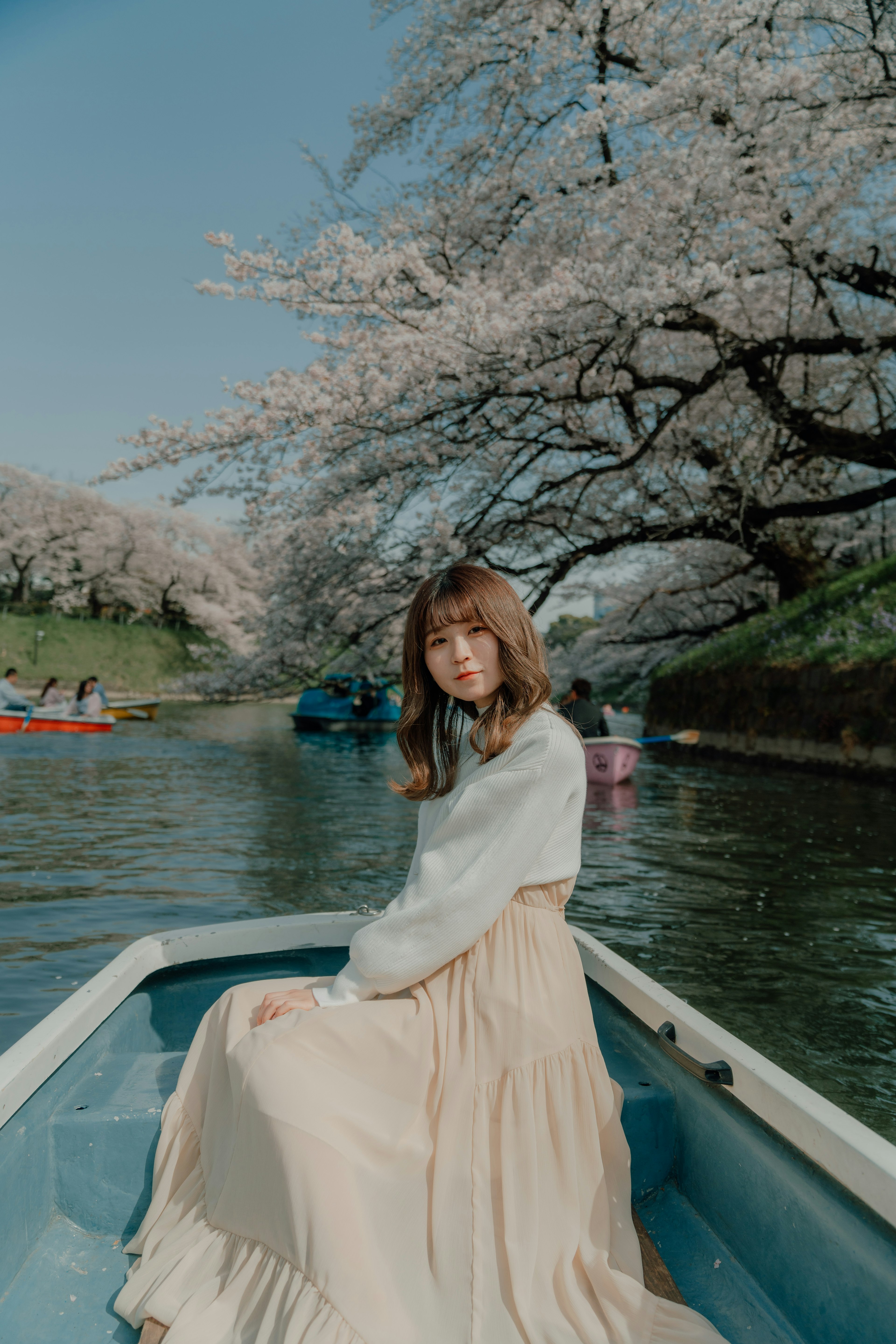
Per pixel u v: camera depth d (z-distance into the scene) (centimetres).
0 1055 144
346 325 1093
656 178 895
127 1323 131
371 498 1120
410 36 1188
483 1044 137
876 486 1388
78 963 420
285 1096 126
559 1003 142
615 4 1018
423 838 166
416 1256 122
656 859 659
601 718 1162
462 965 144
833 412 1203
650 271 897
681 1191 163
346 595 1323
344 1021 138
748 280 972
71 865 629
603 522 1350
